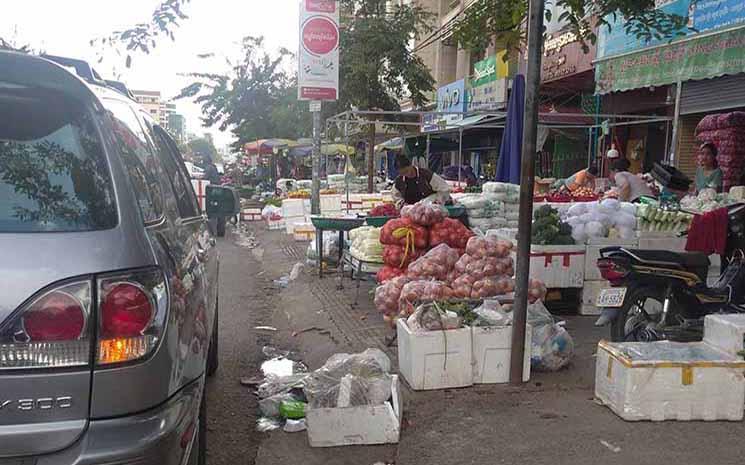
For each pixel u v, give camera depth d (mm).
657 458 3697
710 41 9430
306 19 10227
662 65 10523
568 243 6906
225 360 5988
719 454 3734
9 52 2264
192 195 4531
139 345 2176
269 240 14797
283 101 33719
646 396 4184
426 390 4844
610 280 5410
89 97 2410
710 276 6789
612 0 5875
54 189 2244
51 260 2102
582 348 5867
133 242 2246
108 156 2359
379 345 6086
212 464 3918
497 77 16406
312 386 4262
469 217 8523
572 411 4410
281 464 3838
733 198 7871
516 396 4707
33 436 2049
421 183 8797
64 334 2084
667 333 5180
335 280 9266
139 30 4586
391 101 18031
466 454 3832
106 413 2129
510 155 8453
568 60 14859
